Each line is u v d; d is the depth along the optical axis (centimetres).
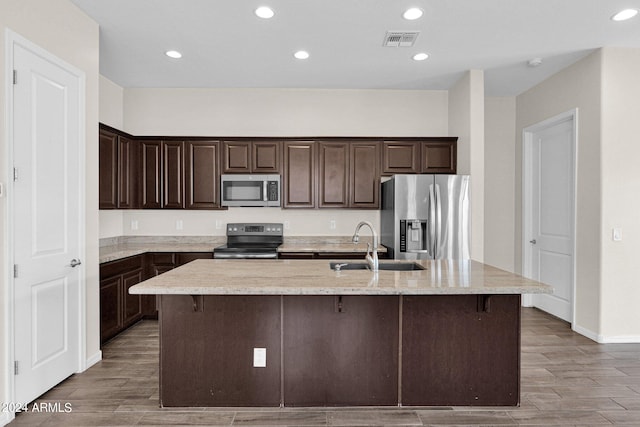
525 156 473
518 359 231
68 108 265
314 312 229
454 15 289
